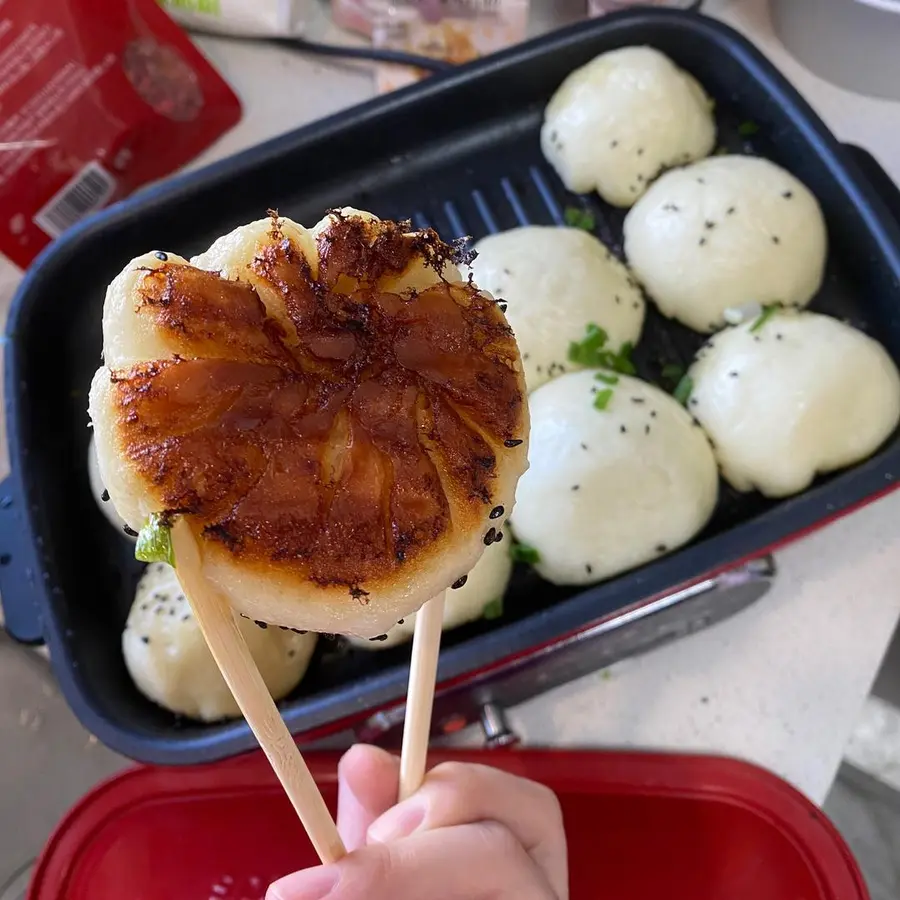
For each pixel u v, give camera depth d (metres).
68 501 0.32
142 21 0.34
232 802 0.32
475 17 0.37
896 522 0.33
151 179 0.38
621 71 0.35
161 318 0.16
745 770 0.31
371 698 0.26
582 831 0.33
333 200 0.37
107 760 0.43
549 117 0.37
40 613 0.28
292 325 0.17
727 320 0.34
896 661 0.42
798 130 0.34
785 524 0.27
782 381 0.31
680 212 0.34
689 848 0.32
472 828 0.25
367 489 0.16
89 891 0.32
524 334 0.33
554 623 0.27
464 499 0.17
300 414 0.16
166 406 0.16
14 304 0.31
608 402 0.31
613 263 0.35
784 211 0.33
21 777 0.42
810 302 0.35
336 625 0.16
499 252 0.34
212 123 0.38
